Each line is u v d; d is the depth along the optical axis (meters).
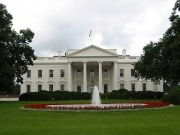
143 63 66.75
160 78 66.25
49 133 15.02
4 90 53.12
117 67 86.00
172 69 48.22
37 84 86.56
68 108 26.66
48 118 21.62
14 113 25.84
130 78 86.12
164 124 17.67
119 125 17.48
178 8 46.00
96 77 85.19
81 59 80.31
